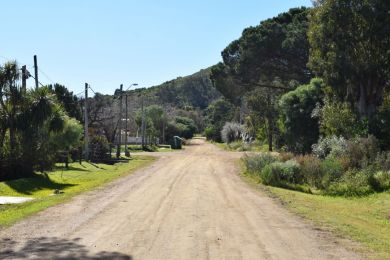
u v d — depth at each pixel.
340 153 25.16
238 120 101.12
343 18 29.27
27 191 19.59
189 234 10.14
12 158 23.73
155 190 19.23
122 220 11.87
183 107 160.75
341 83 30.28
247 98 62.03
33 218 12.06
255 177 26.36
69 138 32.06
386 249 9.03
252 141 71.38
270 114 59.16
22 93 24.34
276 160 28.11
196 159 44.72
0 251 8.44
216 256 8.21
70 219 11.95
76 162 37.22
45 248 8.69
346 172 22.17
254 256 8.26
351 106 30.38
